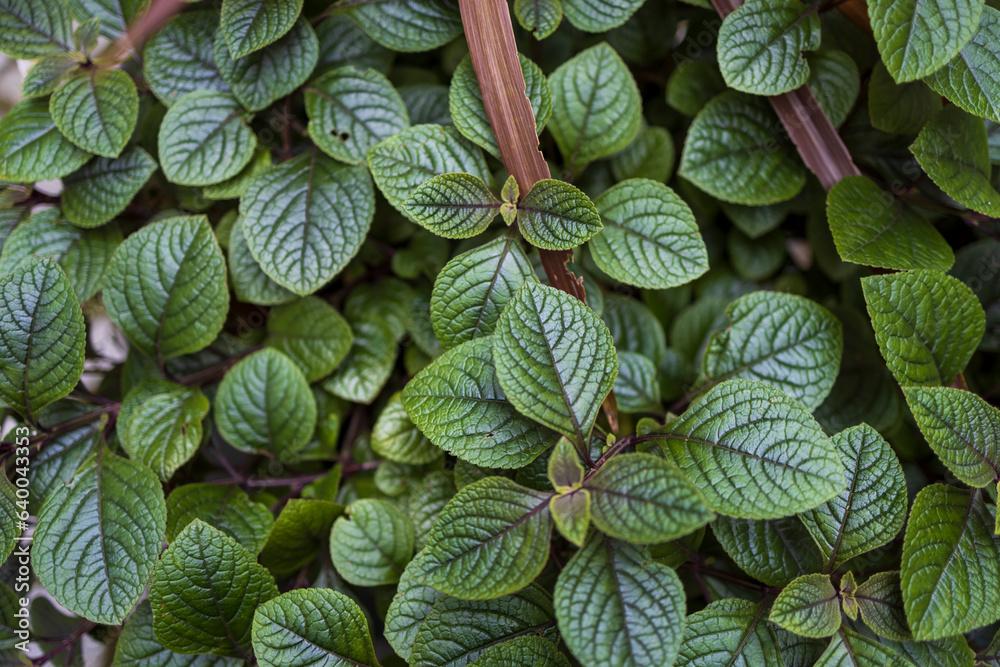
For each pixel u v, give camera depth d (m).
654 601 0.55
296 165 0.64
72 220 0.64
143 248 0.63
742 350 0.62
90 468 0.61
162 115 0.66
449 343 0.59
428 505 0.64
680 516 0.54
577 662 0.59
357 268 0.68
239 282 0.65
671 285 0.60
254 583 0.59
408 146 0.60
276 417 0.64
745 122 0.65
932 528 0.58
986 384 0.66
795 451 0.56
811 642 0.58
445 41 0.63
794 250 0.70
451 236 0.59
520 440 0.57
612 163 0.67
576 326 0.57
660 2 0.67
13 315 0.60
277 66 0.63
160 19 0.64
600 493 0.56
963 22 0.59
